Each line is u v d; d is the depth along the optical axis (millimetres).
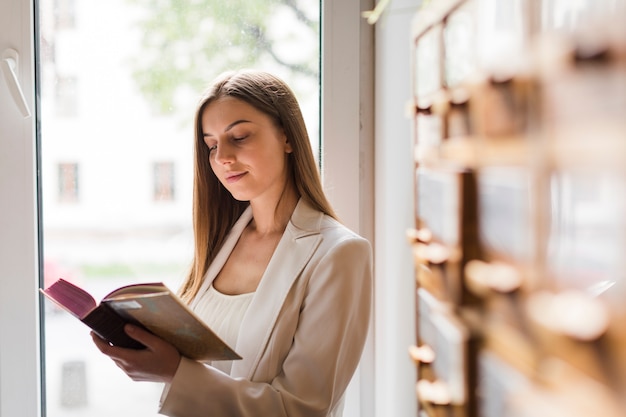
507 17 596
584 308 445
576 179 454
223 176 1132
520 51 558
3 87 1362
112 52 1424
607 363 420
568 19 465
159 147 1440
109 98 1428
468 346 717
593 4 429
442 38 833
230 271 1229
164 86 1431
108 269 1449
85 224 1438
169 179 1445
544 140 504
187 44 1424
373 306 1406
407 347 1082
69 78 1418
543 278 512
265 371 1046
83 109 1424
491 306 639
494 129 625
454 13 779
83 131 1427
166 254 1457
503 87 600
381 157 1321
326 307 1026
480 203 670
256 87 1123
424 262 943
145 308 877
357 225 1409
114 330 960
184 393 975
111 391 1444
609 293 417
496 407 626
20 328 1386
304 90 1424
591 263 437
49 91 1415
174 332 928
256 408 987
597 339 430
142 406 1449
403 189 1109
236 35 1419
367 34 1401
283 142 1153
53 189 1427
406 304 1089
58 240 1436
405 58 1087
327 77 1393
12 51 1356
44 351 1427
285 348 1055
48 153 1422
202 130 1194
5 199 1375
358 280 1056
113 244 1447
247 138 1102
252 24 1418
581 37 444
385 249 1278
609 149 408
